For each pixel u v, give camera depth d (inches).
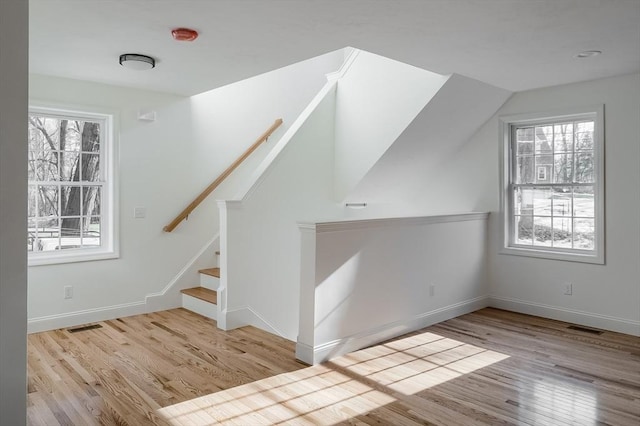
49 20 108.8
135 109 182.7
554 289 185.6
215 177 207.6
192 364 133.6
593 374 129.2
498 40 124.3
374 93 186.9
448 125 188.5
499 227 200.8
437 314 179.3
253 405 108.7
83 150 176.6
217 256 209.3
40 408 106.4
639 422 102.5
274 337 159.0
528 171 195.8
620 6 102.2
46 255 168.1
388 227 157.4
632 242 165.2
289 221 187.0
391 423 101.0
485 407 109.0
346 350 143.7
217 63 145.7
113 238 179.2
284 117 233.6
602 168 170.4
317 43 126.2
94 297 175.5
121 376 124.6
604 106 168.9
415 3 99.3
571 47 131.1
